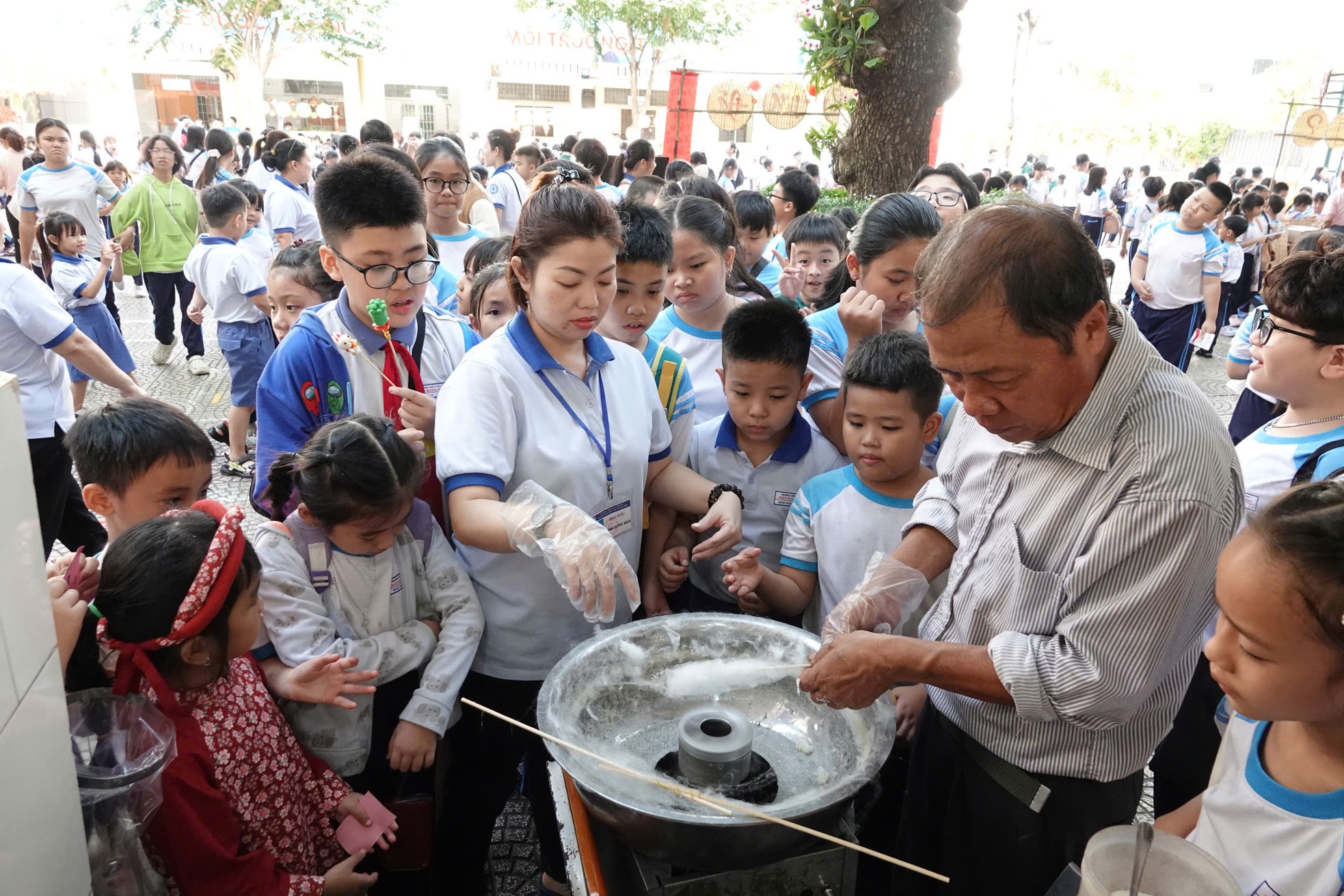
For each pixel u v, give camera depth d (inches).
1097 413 42.3
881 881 68.5
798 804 37.5
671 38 695.7
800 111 307.4
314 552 57.8
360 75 835.4
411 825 60.9
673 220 88.4
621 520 63.3
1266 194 323.6
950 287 38.1
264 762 52.5
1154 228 226.4
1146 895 35.2
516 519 51.1
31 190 223.9
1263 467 74.0
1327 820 35.9
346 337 65.0
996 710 49.6
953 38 194.5
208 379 215.8
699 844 37.0
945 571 66.1
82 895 39.2
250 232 198.4
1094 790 48.1
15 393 34.1
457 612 60.5
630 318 73.0
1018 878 50.3
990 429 43.0
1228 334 311.4
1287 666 32.8
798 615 70.3
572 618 62.9
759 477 75.5
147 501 60.3
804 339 70.5
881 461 66.1
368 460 53.6
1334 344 69.6
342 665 53.2
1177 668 47.2
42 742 35.6
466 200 166.1
